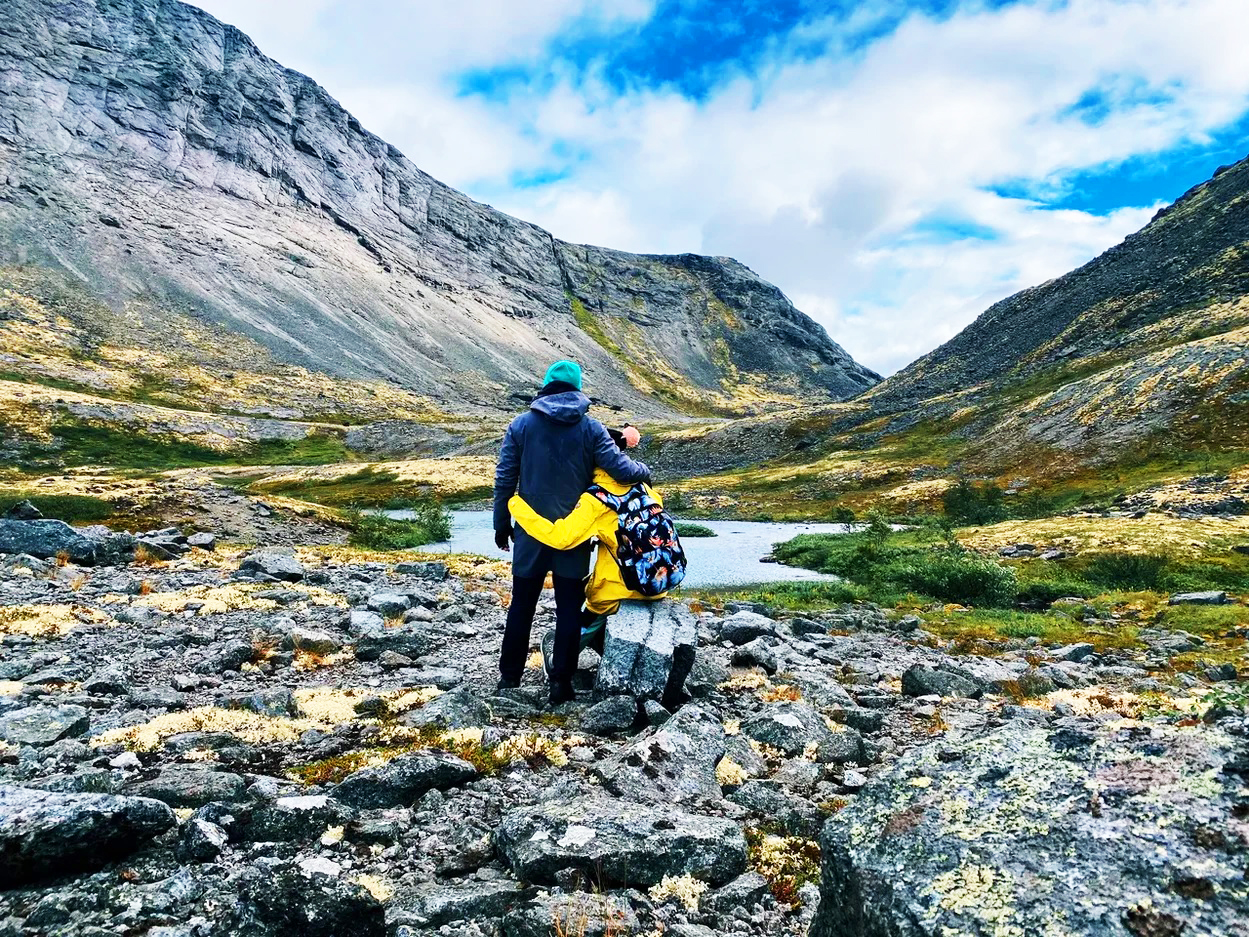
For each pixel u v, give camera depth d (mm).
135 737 6625
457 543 63344
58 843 3977
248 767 6195
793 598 32062
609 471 8195
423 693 8633
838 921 3354
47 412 160500
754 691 10320
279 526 55250
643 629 8328
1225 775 3115
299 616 14969
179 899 3871
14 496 48719
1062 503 87750
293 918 3557
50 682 8867
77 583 17359
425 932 3773
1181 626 24234
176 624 13438
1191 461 92375
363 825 4910
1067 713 9977
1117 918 2604
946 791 3553
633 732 7648
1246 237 176750
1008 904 2783
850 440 162625
